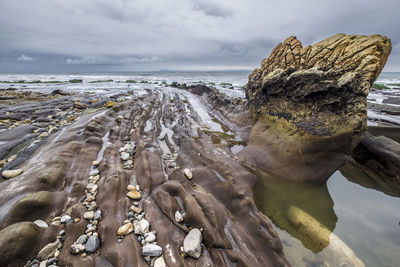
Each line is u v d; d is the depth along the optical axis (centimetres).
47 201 143
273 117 267
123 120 353
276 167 235
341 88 196
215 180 194
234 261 127
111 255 118
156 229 138
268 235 148
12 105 451
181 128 368
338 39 217
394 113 571
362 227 173
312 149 218
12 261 108
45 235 124
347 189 225
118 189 165
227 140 352
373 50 187
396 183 223
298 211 185
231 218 162
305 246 152
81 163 200
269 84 264
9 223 126
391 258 145
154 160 220
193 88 1123
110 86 1284
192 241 128
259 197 201
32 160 197
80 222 135
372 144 264
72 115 409
